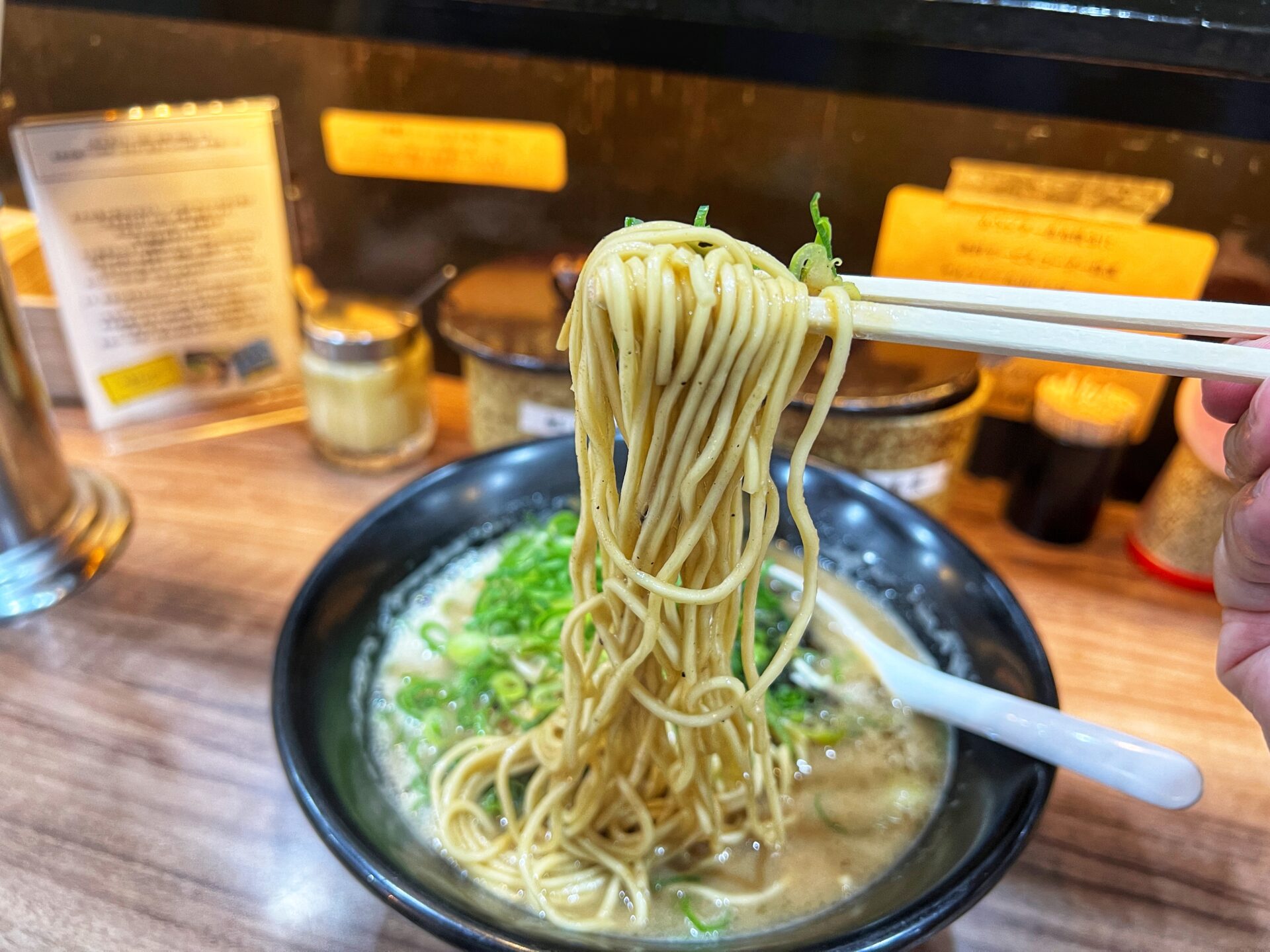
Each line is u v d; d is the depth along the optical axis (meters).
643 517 0.25
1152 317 0.23
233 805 0.31
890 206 0.41
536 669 0.36
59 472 0.41
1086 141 0.37
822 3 0.28
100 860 0.30
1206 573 0.40
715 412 0.23
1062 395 0.42
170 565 0.41
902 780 0.32
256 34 0.44
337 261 0.51
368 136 0.46
